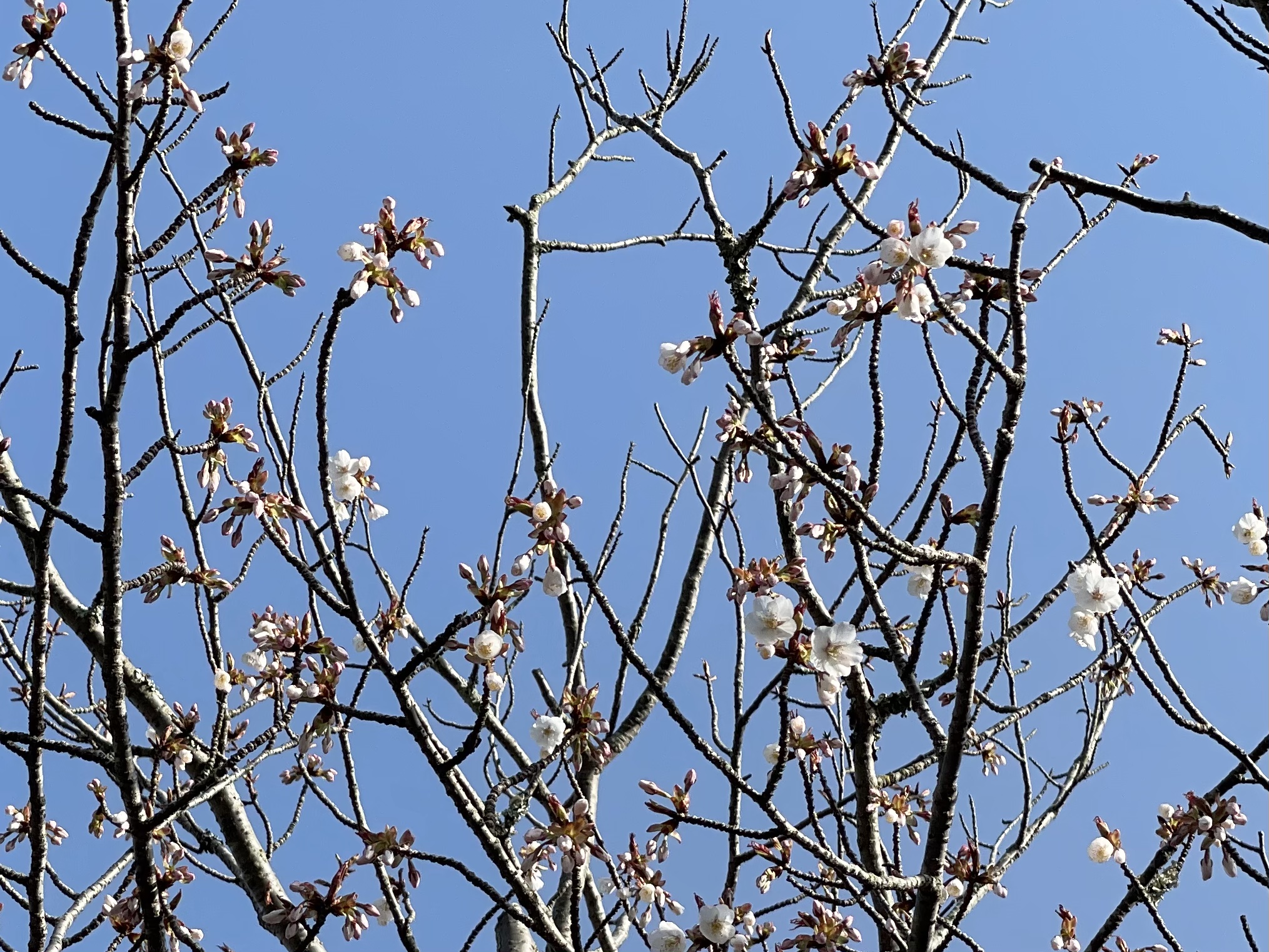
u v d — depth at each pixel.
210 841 4.88
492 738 4.79
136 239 3.88
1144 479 4.08
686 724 3.18
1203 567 4.59
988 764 4.55
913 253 3.04
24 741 3.54
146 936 3.69
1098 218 3.92
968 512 3.53
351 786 3.84
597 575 4.48
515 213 5.55
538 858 3.48
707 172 5.47
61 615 4.38
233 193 3.32
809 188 3.13
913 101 3.48
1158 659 3.70
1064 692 4.32
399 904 3.84
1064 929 4.31
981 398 3.77
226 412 3.42
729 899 3.58
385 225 3.06
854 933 3.62
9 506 4.32
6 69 3.05
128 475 3.35
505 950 5.02
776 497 3.76
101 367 3.27
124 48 3.12
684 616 5.37
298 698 3.24
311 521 3.39
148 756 3.97
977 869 3.79
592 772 3.59
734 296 3.98
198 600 3.90
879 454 3.34
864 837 3.96
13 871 3.62
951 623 3.96
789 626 3.06
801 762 3.55
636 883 3.60
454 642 3.25
